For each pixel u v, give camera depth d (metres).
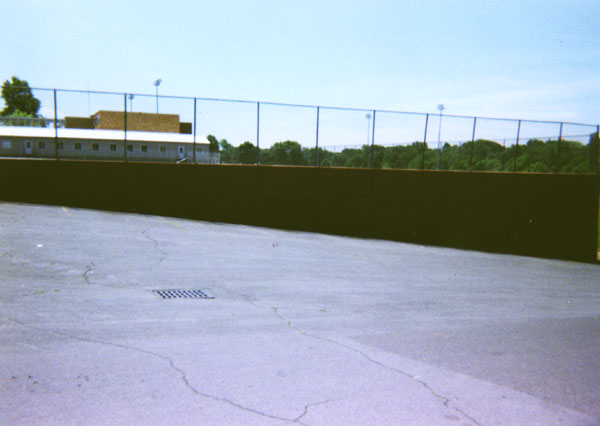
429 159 23.44
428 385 4.42
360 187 22.36
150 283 8.42
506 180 24.06
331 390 4.15
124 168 18.98
